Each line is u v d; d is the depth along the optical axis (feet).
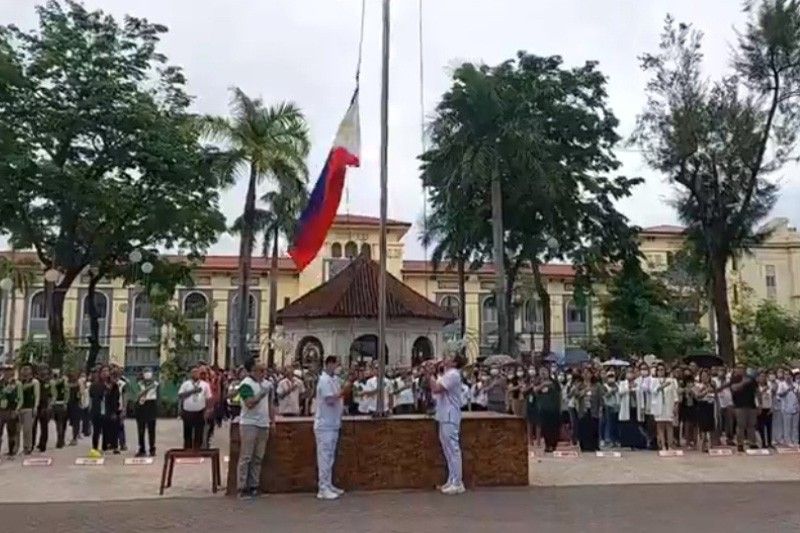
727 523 30.07
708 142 104.06
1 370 58.03
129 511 33.22
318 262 174.81
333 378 37.22
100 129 96.99
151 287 111.34
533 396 61.62
